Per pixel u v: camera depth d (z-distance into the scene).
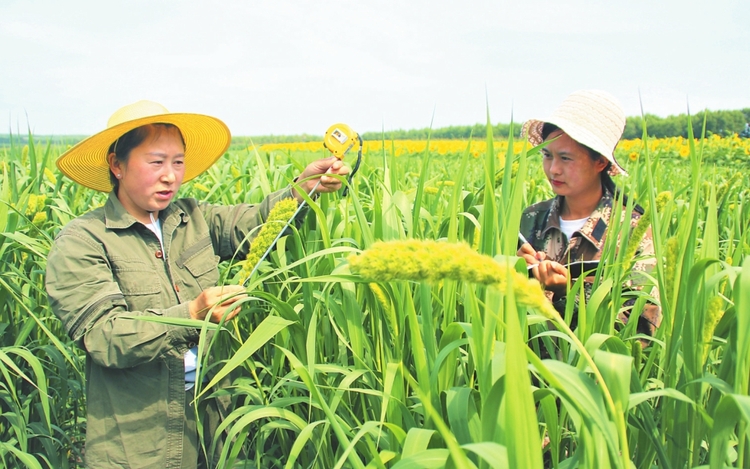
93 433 2.51
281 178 4.39
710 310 1.58
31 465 2.68
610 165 2.94
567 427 2.11
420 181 2.41
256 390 2.50
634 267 2.60
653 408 2.14
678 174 7.58
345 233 2.87
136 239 2.62
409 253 1.12
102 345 2.28
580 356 1.70
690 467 1.64
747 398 1.09
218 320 2.34
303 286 2.44
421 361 1.65
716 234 1.81
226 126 3.08
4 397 2.96
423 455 1.33
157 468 2.52
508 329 1.05
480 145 14.08
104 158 2.76
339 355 2.50
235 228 3.12
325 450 2.29
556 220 3.15
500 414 1.33
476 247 2.27
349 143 2.96
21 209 3.79
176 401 2.55
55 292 2.38
